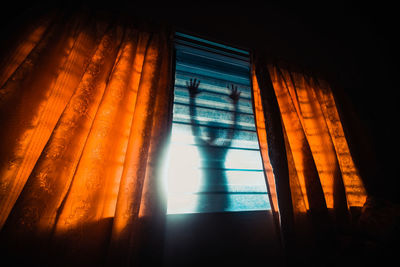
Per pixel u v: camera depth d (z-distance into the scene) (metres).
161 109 0.96
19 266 0.48
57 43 0.87
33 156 0.67
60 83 0.81
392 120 1.81
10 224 0.51
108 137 0.78
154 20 1.25
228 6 1.48
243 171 1.20
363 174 1.33
